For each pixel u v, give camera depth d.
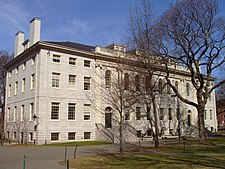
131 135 38.12
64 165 16.36
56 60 37.00
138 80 26.75
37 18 40.09
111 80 30.66
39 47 35.78
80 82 38.66
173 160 17.47
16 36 46.56
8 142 38.56
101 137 37.47
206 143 31.25
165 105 49.06
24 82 40.81
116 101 22.75
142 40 26.66
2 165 16.47
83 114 38.28
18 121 40.56
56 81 36.59
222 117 92.62
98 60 40.19
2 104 58.19
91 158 18.91
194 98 55.25
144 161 17.08
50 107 35.38
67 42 44.81
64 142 35.31
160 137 45.38
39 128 34.03
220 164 15.46
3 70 58.28
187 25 31.91
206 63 34.09
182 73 52.12
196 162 16.38
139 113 40.09
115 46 39.03
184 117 52.50
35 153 23.47
